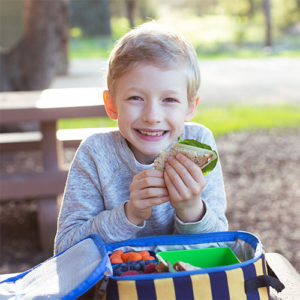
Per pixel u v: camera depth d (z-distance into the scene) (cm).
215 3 2950
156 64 115
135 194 113
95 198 133
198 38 1955
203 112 798
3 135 450
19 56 594
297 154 568
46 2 584
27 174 336
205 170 113
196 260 114
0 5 1756
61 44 614
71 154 567
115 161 133
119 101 121
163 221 136
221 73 1249
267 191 454
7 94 392
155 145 121
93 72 1245
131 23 1572
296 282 123
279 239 352
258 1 2542
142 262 108
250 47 1875
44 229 335
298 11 2333
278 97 918
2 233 367
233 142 629
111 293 92
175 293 92
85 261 101
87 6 2275
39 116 322
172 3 3158
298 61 1442
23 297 100
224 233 118
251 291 95
